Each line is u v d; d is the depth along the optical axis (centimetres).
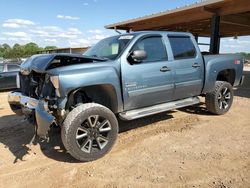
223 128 546
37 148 463
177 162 394
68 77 383
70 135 385
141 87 470
